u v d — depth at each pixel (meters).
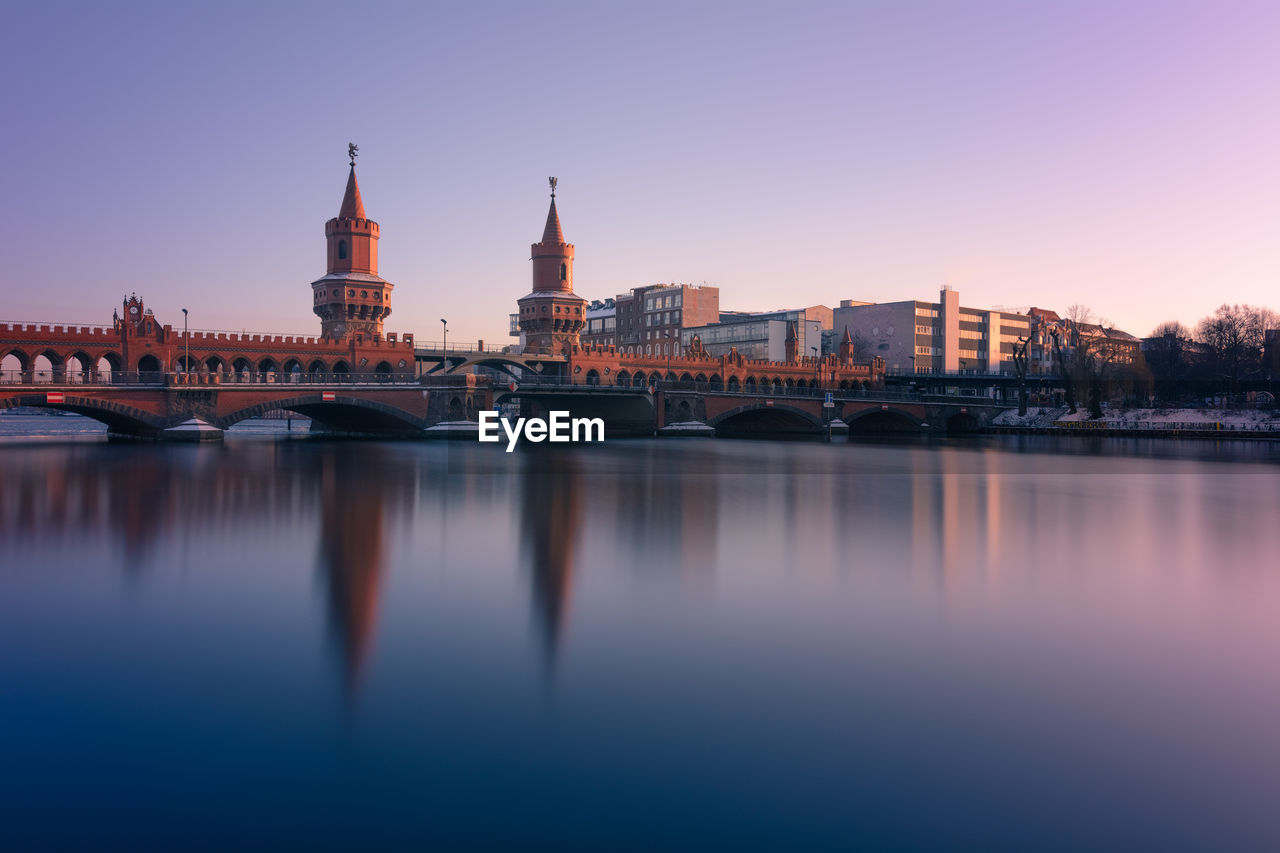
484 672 18.28
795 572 28.39
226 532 34.38
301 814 12.66
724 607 23.73
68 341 91.06
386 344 116.62
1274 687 18.00
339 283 131.25
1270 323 170.88
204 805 12.91
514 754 14.52
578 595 24.80
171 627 21.23
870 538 35.53
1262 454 97.94
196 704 16.50
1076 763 14.43
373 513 40.09
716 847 11.88
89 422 178.00
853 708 16.59
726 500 47.59
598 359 133.88
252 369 105.75
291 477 55.59
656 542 33.47
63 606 22.98
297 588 25.16
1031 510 46.06
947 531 37.97
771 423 155.88
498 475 60.06
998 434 157.88
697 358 147.88
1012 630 22.03
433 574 27.25
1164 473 71.81
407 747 14.74
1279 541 36.28
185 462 65.62
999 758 14.58
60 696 16.83
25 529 34.56
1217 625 22.72
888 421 164.75
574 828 12.33
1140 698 17.33
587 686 17.55
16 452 74.50
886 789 13.48
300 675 18.02
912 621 22.70
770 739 15.16
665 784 13.58
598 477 59.84
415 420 101.81
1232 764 14.46
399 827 12.35
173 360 98.06
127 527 35.25
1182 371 163.75
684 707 16.53
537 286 160.25
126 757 14.35
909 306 188.38
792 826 12.40
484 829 12.30
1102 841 12.12
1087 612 23.97
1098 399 151.25
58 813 12.63
